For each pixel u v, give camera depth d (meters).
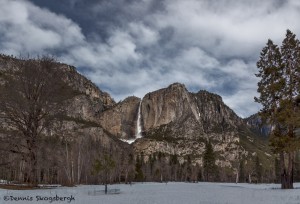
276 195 27.83
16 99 35.34
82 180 89.56
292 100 42.34
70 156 71.88
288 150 40.06
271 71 43.75
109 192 36.22
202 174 168.88
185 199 25.09
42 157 36.62
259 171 174.75
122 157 131.50
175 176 169.38
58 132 39.47
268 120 43.00
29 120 35.97
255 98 44.56
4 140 34.03
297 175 123.75
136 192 37.12
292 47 43.62
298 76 42.84
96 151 99.94
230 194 31.61
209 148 151.75
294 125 40.47
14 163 35.06
